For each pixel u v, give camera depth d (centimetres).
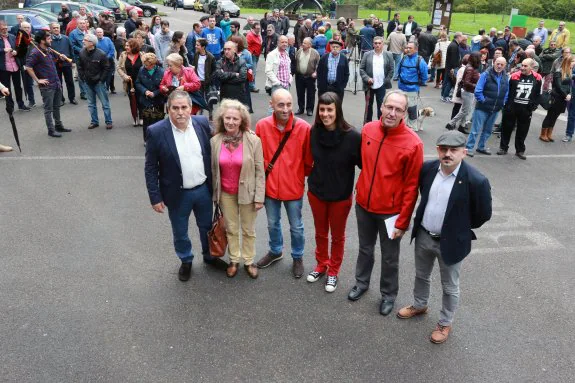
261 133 415
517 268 486
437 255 352
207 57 841
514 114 822
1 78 966
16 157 741
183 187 401
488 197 329
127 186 650
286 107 386
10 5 2327
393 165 354
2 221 540
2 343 353
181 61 737
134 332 371
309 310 405
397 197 365
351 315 401
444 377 335
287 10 3297
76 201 599
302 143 409
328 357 351
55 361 338
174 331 373
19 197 604
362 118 1049
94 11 2178
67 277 440
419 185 355
